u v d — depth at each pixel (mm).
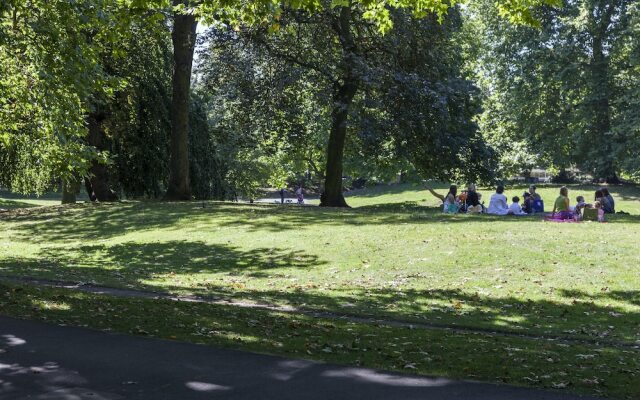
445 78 34312
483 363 8141
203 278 17109
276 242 20969
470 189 28656
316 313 12516
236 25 15805
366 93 31500
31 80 18062
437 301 13758
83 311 11164
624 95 46312
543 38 49500
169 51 36438
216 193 42656
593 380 7387
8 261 20047
